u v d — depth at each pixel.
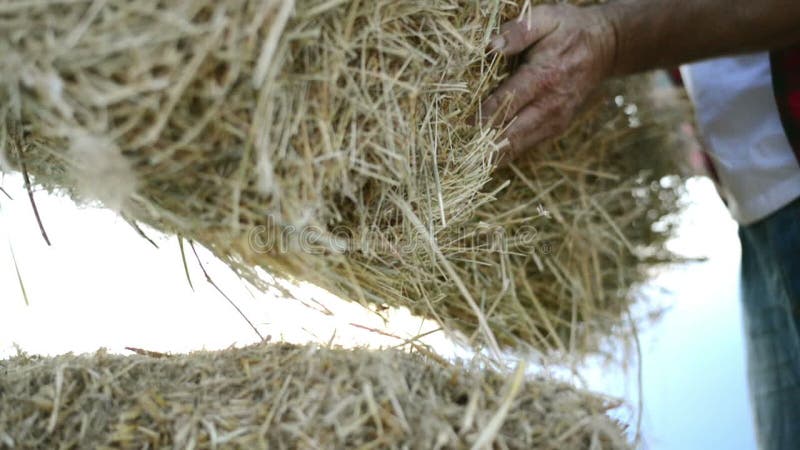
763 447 1.08
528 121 0.93
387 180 0.77
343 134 0.74
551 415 0.70
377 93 0.76
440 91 0.82
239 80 0.65
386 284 0.87
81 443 0.68
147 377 0.76
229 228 0.72
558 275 1.12
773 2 0.88
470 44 0.83
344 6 0.71
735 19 0.90
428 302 0.90
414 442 0.65
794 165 1.01
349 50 0.72
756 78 1.04
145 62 0.60
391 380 0.70
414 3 0.77
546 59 0.90
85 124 0.62
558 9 0.92
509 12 0.90
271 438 0.67
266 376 0.74
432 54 0.81
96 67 0.60
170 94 0.61
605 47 0.93
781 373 1.05
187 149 0.66
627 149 1.17
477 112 0.90
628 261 1.19
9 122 0.71
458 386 0.72
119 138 0.63
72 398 0.73
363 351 0.77
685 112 1.13
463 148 0.88
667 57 0.95
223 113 0.65
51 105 0.62
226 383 0.73
